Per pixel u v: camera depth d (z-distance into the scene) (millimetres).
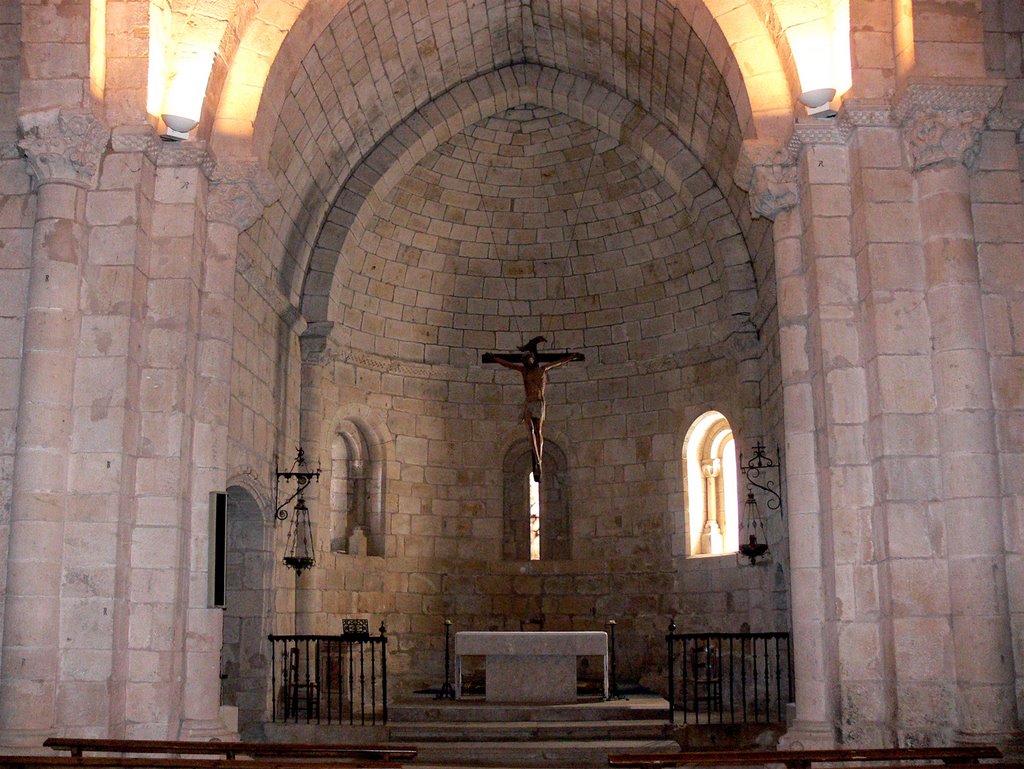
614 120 19344
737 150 16531
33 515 10961
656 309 20953
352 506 20516
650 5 15539
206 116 12680
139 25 12172
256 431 16141
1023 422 11055
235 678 15789
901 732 10383
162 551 11555
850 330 11562
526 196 21297
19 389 11547
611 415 21156
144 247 12000
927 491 10812
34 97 11656
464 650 16078
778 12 12320
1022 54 12039
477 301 21750
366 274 20594
